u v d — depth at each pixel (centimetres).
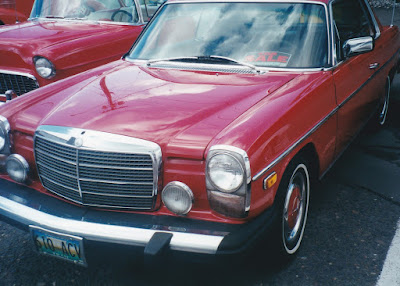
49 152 298
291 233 326
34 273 325
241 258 262
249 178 257
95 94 330
